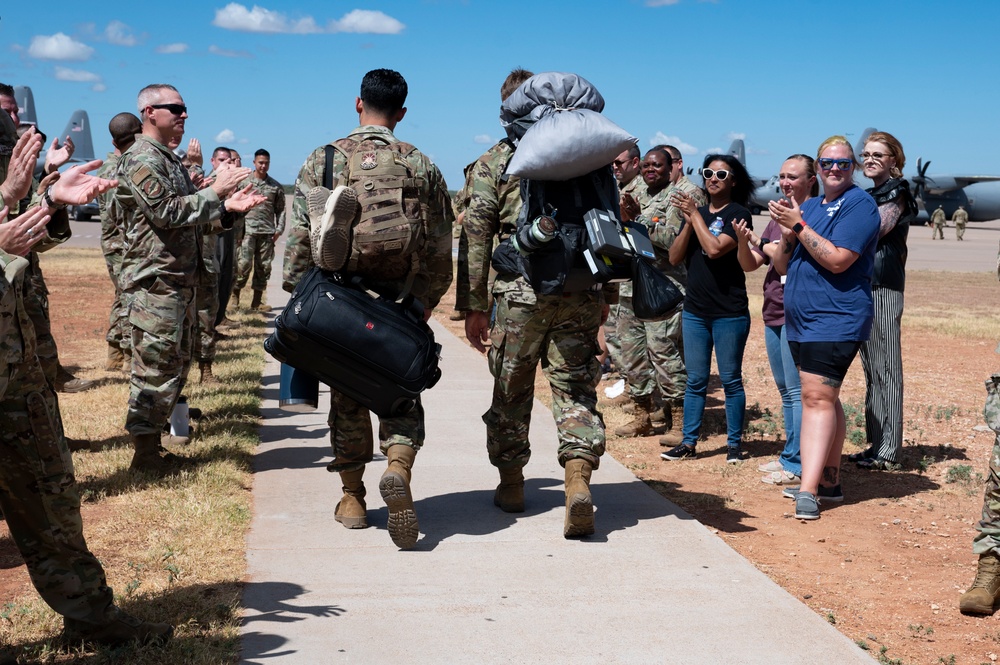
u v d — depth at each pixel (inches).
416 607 143.0
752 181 237.5
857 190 191.0
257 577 153.6
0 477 113.8
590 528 172.4
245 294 604.4
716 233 228.7
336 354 156.9
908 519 202.7
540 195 166.4
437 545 170.6
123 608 138.0
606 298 185.5
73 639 122.7
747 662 127.3
